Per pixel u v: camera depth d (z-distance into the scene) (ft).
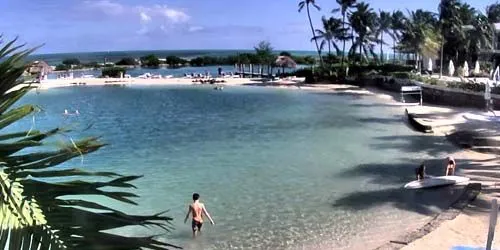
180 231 52.06
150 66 437.17
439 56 277.64
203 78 296.10
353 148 96.99
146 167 81.30
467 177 71.97
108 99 203.82
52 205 7.91
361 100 191.31
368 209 59.31
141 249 8.50
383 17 358.23
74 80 284.41
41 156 8.18
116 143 103.09
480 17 271.28
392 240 49.01
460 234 49.42
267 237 50.85
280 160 86.53
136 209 58.03
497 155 88.53
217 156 90.27
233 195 65.31
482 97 143.33
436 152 92.17
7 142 8.05
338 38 303.89
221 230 52.65
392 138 107.55
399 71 257.34
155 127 127.54
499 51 229.04
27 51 8.32
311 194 65.62
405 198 63.52
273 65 320.50
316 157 88.84
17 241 7.29
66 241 7.72
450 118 126.11
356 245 48.70
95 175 8.73
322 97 205.05
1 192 7.54
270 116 147.95
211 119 142.51
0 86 8.03
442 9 241.76
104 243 8.10
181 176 75.05
